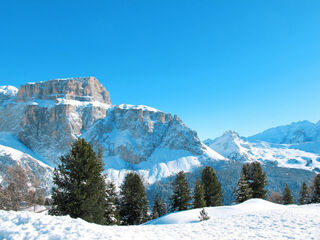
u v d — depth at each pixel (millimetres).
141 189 49281
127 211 48000
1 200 52844
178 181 53656
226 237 16812
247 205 41000
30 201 63375
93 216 27438
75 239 13117
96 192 27547
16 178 63188
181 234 17859
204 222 24047
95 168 28250
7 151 173375
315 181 59062
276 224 20406
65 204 26594
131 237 15234
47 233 13914
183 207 52219
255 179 60188
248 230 18984
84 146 28750
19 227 14789
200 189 51188
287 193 70375
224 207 40531
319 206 30766
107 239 13719
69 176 27750
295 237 15938
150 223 38906
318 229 17750
